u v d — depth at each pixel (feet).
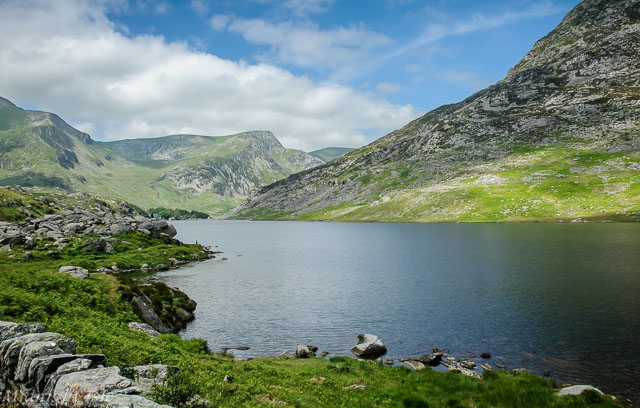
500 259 283.59
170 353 69.92
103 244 285.64
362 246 439.22
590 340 118.11
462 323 140.15
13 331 44.65
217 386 56.13
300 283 224.53
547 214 653.71
